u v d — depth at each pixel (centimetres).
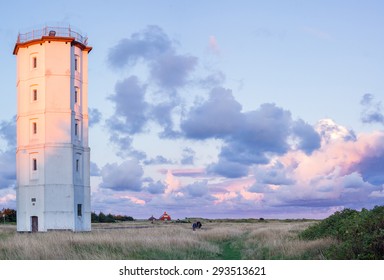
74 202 5903
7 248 2472
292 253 2347
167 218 12019
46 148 5841
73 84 6100
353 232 2023
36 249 2364
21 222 5947
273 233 3856
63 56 6009
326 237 2641
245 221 11425
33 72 6022
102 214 11188
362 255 1844
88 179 6209
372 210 2284
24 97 6088
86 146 6234
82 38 6338
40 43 6003
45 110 5888
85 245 2667
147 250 2658
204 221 11412
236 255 2756
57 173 5838
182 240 3127
